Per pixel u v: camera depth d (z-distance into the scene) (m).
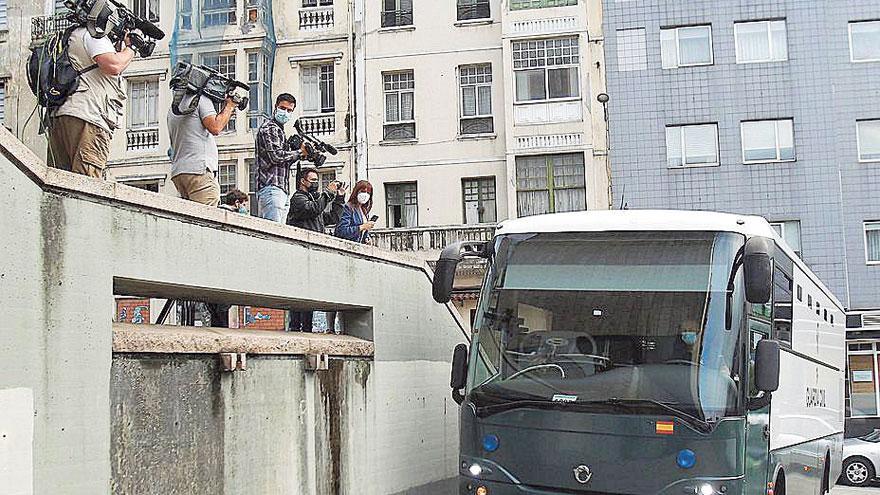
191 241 8.28
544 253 10.29
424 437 13.49
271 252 9.60
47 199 6.71
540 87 35.03
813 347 13.75
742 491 9.15
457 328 15.05
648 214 10.30
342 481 11.08
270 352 9.56
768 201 36.28
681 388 9.32
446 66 35.62
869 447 24.58
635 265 9.95
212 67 11.33
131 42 8.41
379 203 35.69
